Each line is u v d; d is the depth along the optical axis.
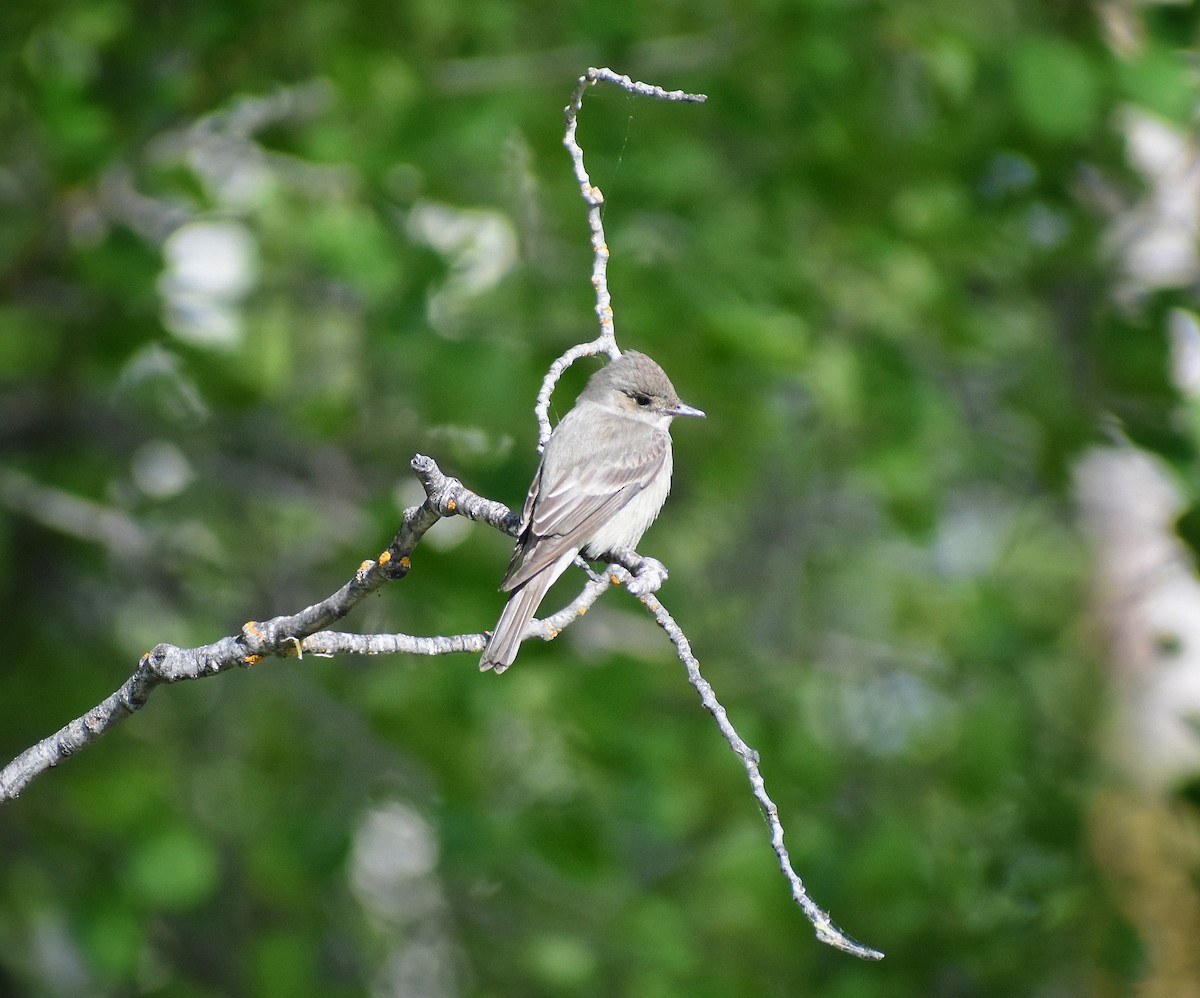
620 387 9.84
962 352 13.89
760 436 13.57
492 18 12.48
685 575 17.67
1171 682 16.02
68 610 15.23
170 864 12.24
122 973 12.34
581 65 12.77
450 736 12.27
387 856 17.31
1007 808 14.16
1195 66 13.79
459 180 12.73
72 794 12.55
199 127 12.77
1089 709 16.14
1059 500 14.94
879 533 18.72
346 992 13.02
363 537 12.70
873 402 13.50
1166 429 13.57
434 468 6.44
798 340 12.64
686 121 13.30
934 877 13.75
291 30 12.03
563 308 12.81
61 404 14.10
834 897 13.36
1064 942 13.65
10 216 12.86
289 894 12.74
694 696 14.38
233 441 15.05
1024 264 14.43
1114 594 16.20
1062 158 13.95
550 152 12.75
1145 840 14.74
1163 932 14.44
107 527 13.70
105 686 13.98
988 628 14.84
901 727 16.11
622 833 13.98
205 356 12.80
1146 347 13.87
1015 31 13.91
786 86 13.27
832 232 13.62
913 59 14.10
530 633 7.65
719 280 13.05
